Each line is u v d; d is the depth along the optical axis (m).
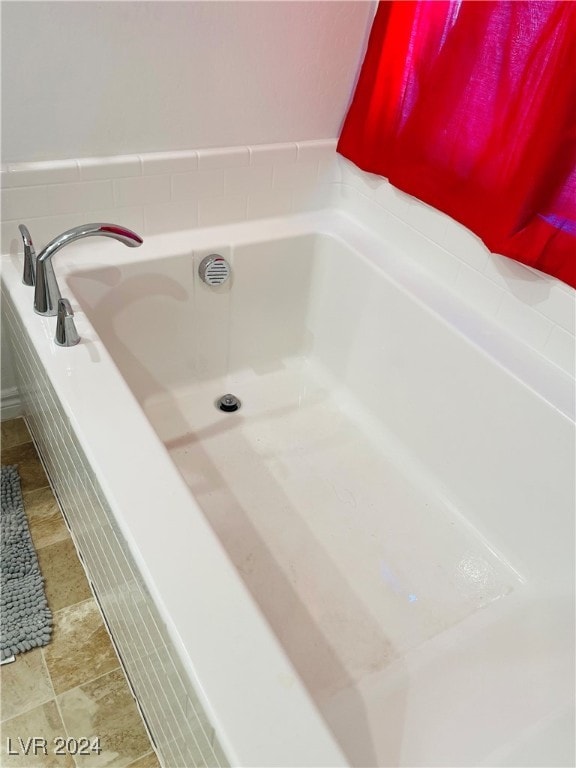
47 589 1.29
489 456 1.33
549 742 1.00
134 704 1.13
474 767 0.97
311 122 1.56
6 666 1.16
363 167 1.55
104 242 1.44
